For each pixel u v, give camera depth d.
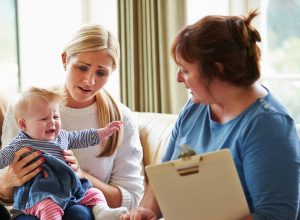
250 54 1.31
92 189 1.82
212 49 1.29
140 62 2.79
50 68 3.21
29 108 1.74
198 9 2.66
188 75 1.35
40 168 1.73
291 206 1.23
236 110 1.38
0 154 1.72
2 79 3.14
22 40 3.15
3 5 3.10
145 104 2.81
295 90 2.56
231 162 1.15
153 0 2.65
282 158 1.24
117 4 2.86
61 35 3.21
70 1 3.21
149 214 1.54
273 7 2.63
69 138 1.86
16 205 1.71
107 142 2.01
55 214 1.63
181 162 1.14
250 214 1.24
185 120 1.57
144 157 2.42
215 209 1.20
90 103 2.03
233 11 2.71
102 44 1.88
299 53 2.54
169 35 2.62
